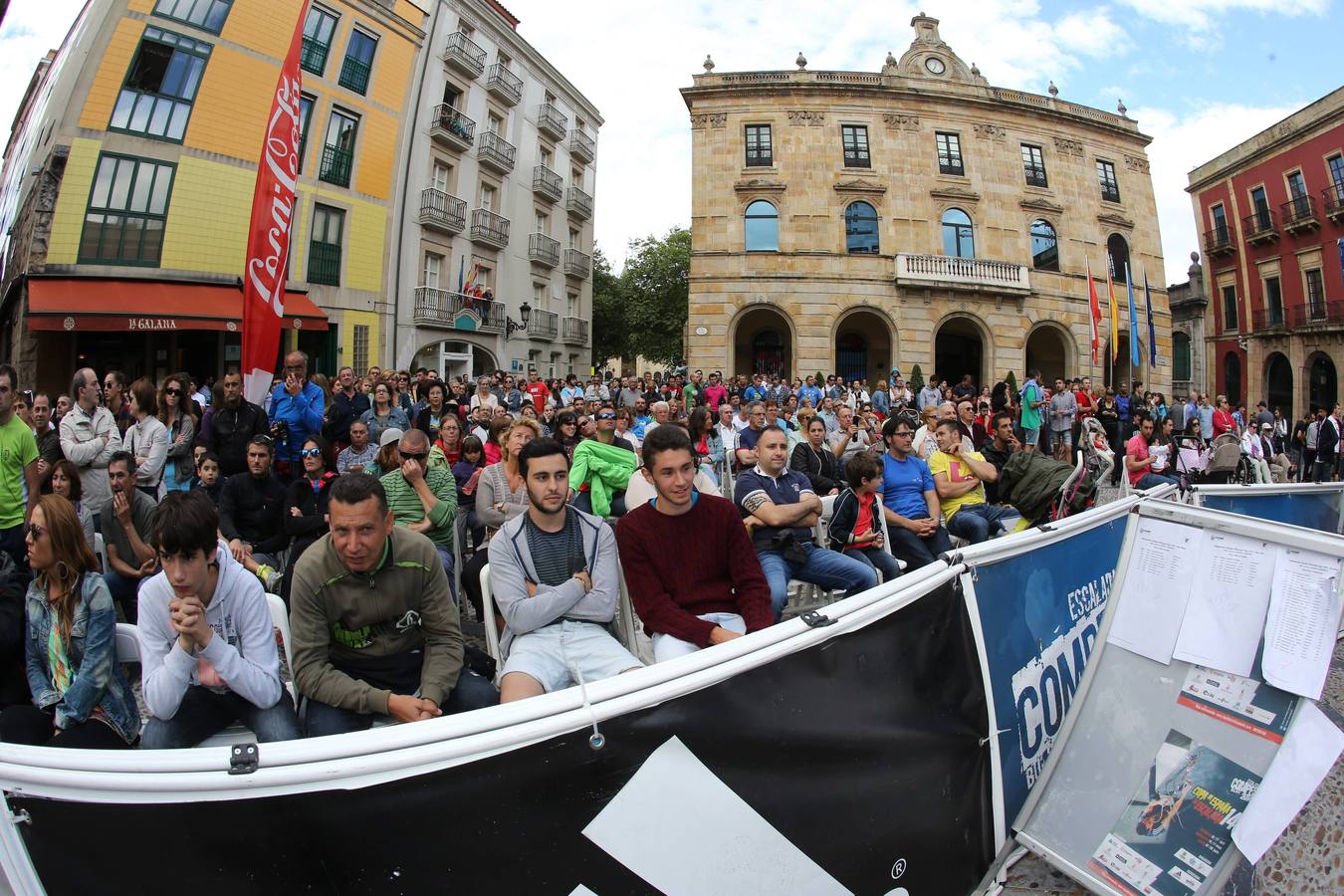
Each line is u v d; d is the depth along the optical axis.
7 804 1.52
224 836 1.52
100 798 1.51
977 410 16.81
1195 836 2.31
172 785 1.49
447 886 1.60
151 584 2.67
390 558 2.78
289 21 19.23
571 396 19.23
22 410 7.08
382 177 22.06
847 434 9.05
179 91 17.17
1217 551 2.45
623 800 1.76
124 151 16.33
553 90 30.62
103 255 15.97
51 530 2.92
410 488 5.33
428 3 23.56
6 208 19.12
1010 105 27.19
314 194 20.12
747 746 1.96
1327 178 28.53
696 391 18.77
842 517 4.93
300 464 6.91
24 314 15.37
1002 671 2.75
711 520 3.29
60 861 1.53
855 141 26.31
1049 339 28.98
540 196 29.70
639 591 3.18
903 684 2.36
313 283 20.14
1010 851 2.71
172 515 2.45
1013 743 2.76
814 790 2.08
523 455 3.12
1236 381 33.16
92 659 2.91
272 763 1.52
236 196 17.95
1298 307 29.95
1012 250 26.89
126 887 1.53
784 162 25.92
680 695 1.85
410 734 1.59
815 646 2.13
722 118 26.17
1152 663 2.56
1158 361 28.95
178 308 16.27
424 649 2.93
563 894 1.69
